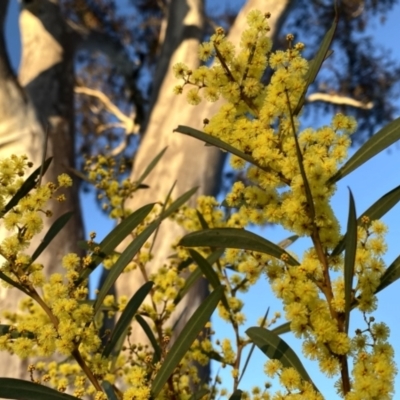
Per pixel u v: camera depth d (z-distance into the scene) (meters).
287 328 0.59
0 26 2.24
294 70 0.43
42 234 1.97
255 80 0.45
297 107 0.43
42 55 2.55
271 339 0.45
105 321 1.65
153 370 0.54
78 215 2.21
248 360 0.59
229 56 0.45
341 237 0.42
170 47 2.76
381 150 0.42
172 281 0.70
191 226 0.72
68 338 0.45
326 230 0.42
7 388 0.44
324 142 0.43
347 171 0.42
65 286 0.47
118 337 0.52
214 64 0.46
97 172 0.83
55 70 2.53
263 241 0.44
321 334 0.39
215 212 0.72
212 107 2.37
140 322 0.59
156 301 0.69
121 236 0.51
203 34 2.79
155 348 0.58
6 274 0.48
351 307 0.41
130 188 0.82
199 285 1.79
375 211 0.44
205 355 0.65
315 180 0.41
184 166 2.30
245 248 0.44
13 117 2.19
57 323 0.47
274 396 0.40
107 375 0.59
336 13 0.44
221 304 0.64
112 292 1.92
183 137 2.36
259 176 0.44
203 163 2.30
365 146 0.43
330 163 0.42
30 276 0.49
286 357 0.44
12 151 2.15
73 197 2.22
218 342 0.65
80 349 0.52
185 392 0.60
